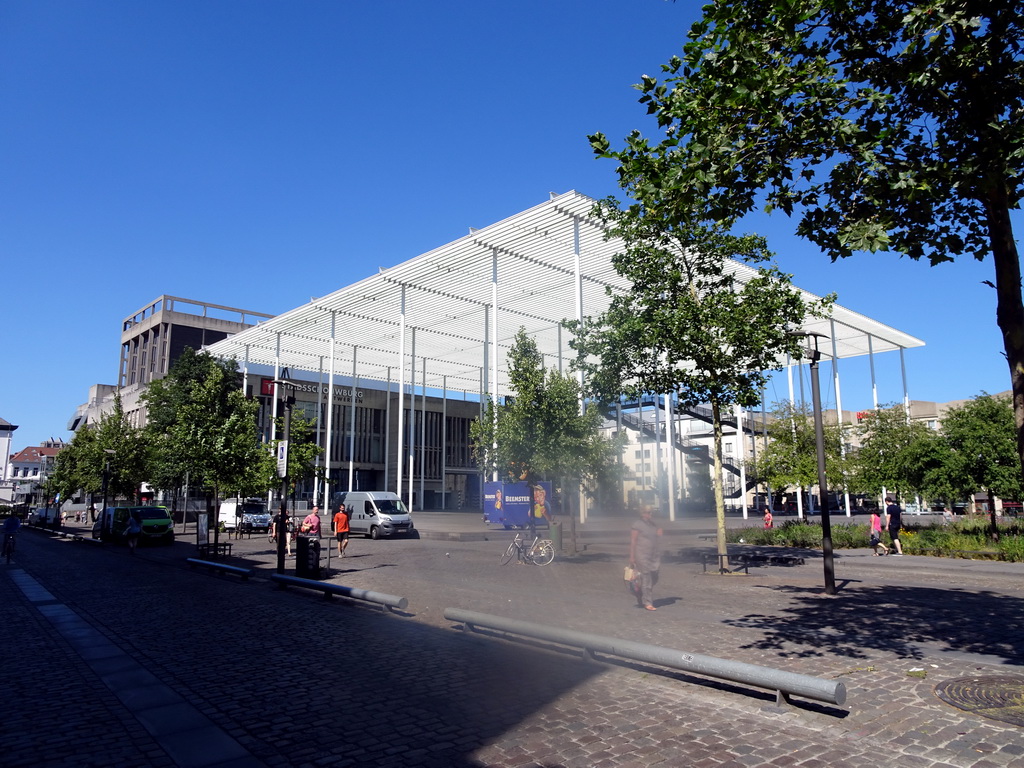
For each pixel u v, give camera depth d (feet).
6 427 401.49
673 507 144.66
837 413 145.18
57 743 16.57
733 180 21.24
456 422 250.16
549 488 90.22
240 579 52.34
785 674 18.38
